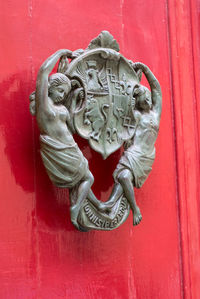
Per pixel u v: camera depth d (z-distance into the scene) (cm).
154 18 139
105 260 116
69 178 102
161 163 134
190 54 145
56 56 103
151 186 130
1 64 106
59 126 101
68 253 110
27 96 108
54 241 108
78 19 121
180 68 142
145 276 123
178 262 132
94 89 110
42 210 107
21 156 105
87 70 111
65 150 101
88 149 117
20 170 105
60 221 109
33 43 112
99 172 118
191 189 138
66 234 110
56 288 107
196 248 136
